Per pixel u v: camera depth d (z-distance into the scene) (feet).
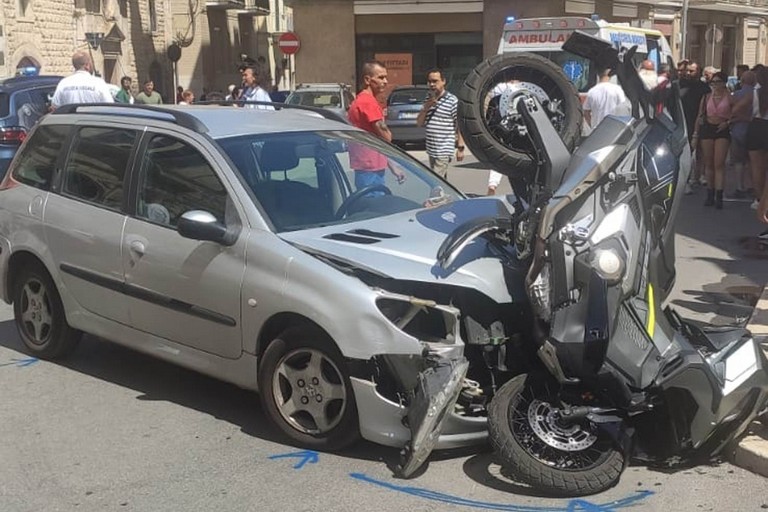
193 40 120.67
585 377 13.42
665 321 14.42
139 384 19.01
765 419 15.15
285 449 15.49
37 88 40.70
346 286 14.29
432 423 13.39
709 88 46.06
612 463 13.44
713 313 23.17
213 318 16.14
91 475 14.67
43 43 84.84
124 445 15.83
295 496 13.79
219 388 18.70
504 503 13.41
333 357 14.62
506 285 14.70
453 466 14.62
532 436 13.70
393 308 14.20
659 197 14.73
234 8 127.34
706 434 13.83
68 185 19.58
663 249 15.26
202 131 17.28
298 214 16.35
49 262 19.51
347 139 18.89
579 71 49.90
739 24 127.24
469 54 87.10
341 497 13.71
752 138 36.27
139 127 18.35
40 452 15.60
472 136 17.31
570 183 13.99
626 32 54.03
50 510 13.51
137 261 17.37
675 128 15.65
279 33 150.00
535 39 51.80
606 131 14.60
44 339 20.45
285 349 15.20
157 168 17.66
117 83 101.45
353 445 15.47
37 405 17.81
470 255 15.03
